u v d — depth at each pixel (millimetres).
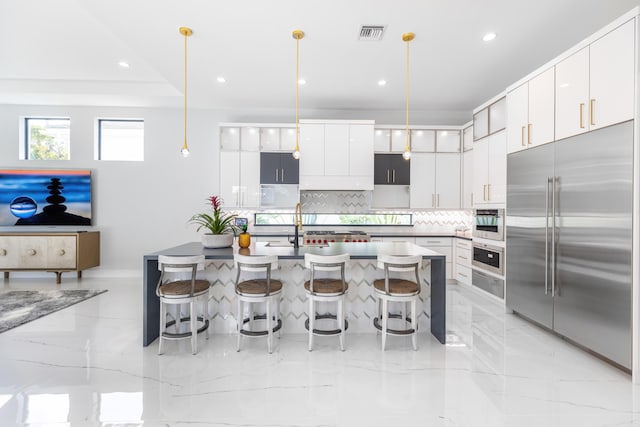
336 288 2656
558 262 2852
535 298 3166
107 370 2373
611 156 2340
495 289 4008
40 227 5441
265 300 2627
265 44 3289
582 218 2596
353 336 3029
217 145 5590
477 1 2604
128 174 5555
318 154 5156
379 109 5523
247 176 5293
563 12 2746
